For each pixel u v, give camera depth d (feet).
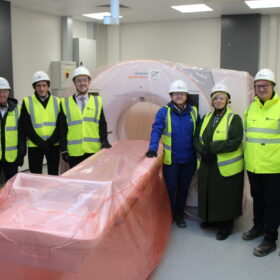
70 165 9.55
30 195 5.27
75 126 9.19
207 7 17.25
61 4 16.01
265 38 19.71
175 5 16.75
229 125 8.40
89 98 9.36
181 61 21.58
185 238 8.98
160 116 9.08
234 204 8.66
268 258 7.99
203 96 9.71
